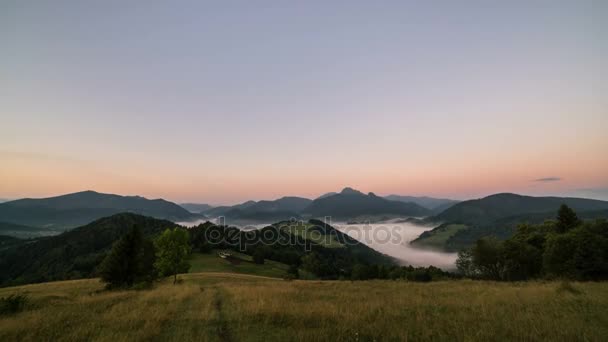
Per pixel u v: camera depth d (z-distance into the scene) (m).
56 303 16.44
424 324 9.34
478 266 49.09
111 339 8.61
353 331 8.49
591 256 32.28
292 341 8.05
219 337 8.77
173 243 38.34
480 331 8.25
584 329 8.34
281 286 25.95
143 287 28.62
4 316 13.04
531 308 11.46
